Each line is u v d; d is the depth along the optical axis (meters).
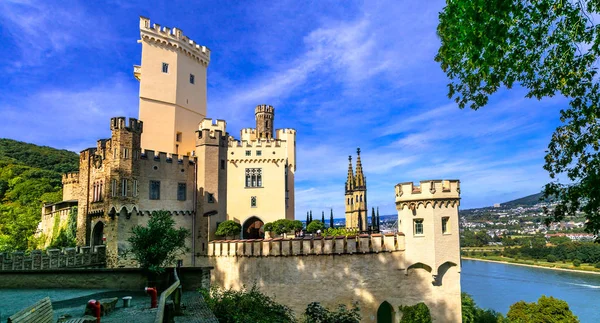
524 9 13.56
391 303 40.44
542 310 63.81
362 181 102.25
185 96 64.25
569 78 13.84
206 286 22.33
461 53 15.17
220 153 57.94
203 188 55.28
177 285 15.52
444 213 40.56
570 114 14.80
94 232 50.41
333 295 40.69
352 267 40.94
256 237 60.38
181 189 54.22
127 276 22.66
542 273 148.88
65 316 14.32
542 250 184.38
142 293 21.19
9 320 8.76
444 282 40.41
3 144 142.88
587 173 14.34
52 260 39.69
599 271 146.25
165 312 14.13
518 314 65.44
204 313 15.72
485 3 12.93
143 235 22.23
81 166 55.31
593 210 13.83
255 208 60.81
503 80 16.27
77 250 42.75
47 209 69.56
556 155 15.31
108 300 16.73
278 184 61.94
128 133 48.03
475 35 13.38
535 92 15.59
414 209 40.94
